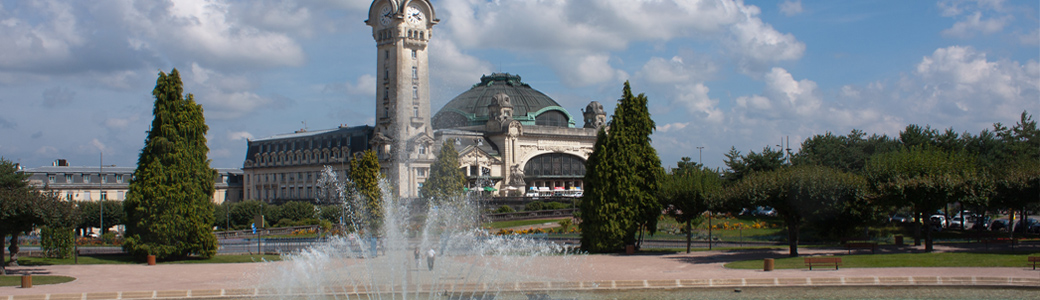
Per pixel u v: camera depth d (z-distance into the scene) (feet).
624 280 167.02
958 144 368.48
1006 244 240.32
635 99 256.52
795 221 221.87
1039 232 312.29
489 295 158.40
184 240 232.94
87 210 453.58
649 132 258.37
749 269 184.85
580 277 175.22
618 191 248.11
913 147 286.46
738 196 229.66
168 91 237.04
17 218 191.72
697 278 169.17
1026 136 360.48
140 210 228.84
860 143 432.25
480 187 596.29
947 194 216.74
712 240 300.40
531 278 173.78
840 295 155.84
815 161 383.24
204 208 239.50
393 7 618.85
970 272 169.99
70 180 607.37
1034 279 158.61
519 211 477.36
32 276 184.85
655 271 185.98
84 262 230.48
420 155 629.51
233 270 201.26
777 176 230.07
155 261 225.97
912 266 182.29
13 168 377.50
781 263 193.47
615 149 252.42
